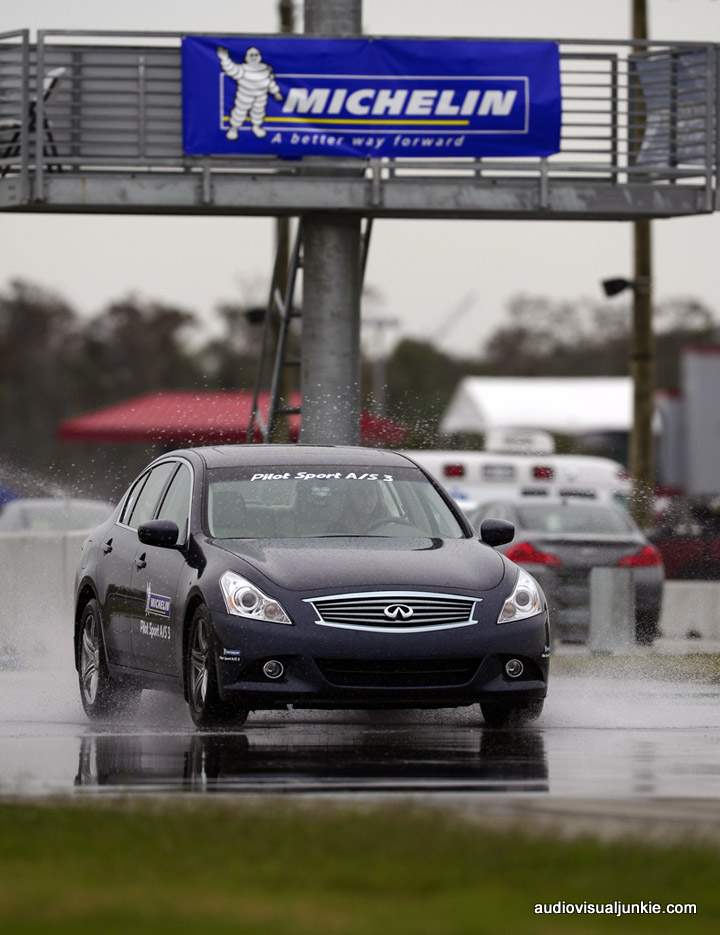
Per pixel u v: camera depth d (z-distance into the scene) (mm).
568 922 17562
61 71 72812
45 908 17344
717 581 84625
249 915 17125
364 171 75875
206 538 39656
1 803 25922
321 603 36875
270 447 43094
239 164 73688
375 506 41062
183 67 72500
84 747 35312
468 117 73562
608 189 74938
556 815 25531
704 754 34406
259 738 36875
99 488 70562
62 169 74375
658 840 22500
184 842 22172
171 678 39406
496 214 75625
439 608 37188
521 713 39188
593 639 65188
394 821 23484
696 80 75500
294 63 72875
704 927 17609
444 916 17438
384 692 36688
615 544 70000
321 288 76375
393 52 73188
